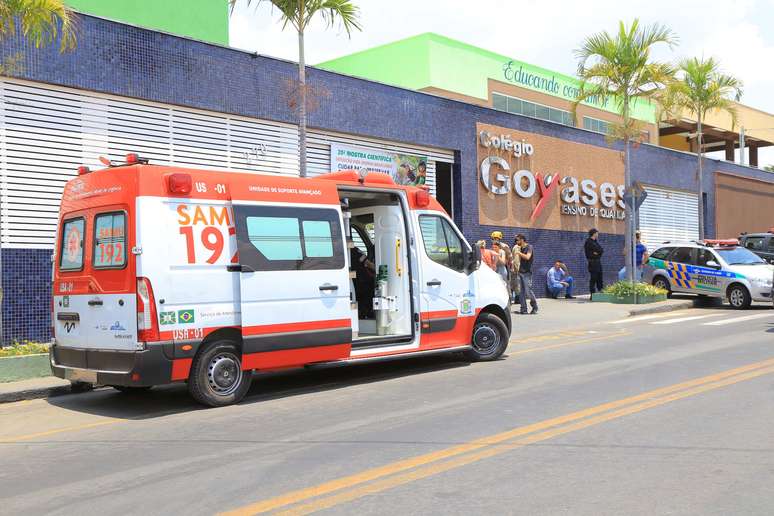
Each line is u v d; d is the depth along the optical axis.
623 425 6.54
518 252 17.86
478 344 10.95
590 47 20.48
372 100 17.83
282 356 8.63
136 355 7.68
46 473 5.69
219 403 8.23
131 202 7.85
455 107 20.06
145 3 17.33
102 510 4.71
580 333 14.30
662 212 29.00
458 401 7.89
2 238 11.95
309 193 9.16
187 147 14.47
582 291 24.28
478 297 10.86
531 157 22.50
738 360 10.15
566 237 23.77
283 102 15.90
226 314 8.25
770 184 35.91
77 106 12.91
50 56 12.44
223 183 8.38
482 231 20.73
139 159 8.09
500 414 7.12
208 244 8.16
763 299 19.44
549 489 4.79
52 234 12.55
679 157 29.69
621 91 20.61
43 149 12.48
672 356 10.73
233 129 15.23
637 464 5.34
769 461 5.36
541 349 12.12
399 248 10.24
